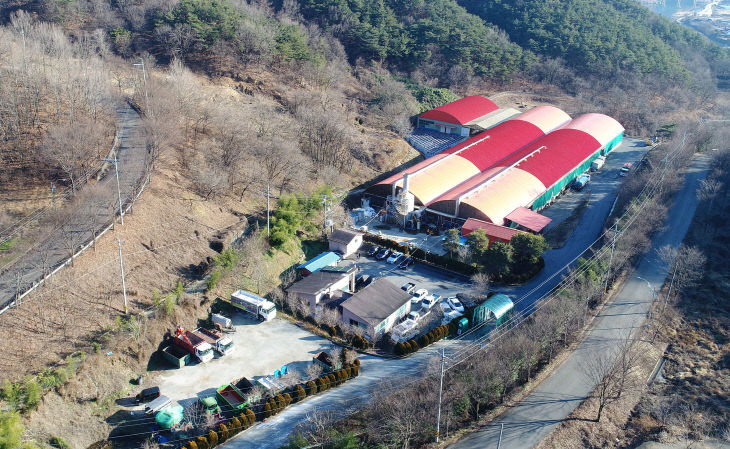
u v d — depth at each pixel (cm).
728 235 8931
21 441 4394
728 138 11806
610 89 16588
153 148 8075
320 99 12162
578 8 19825
